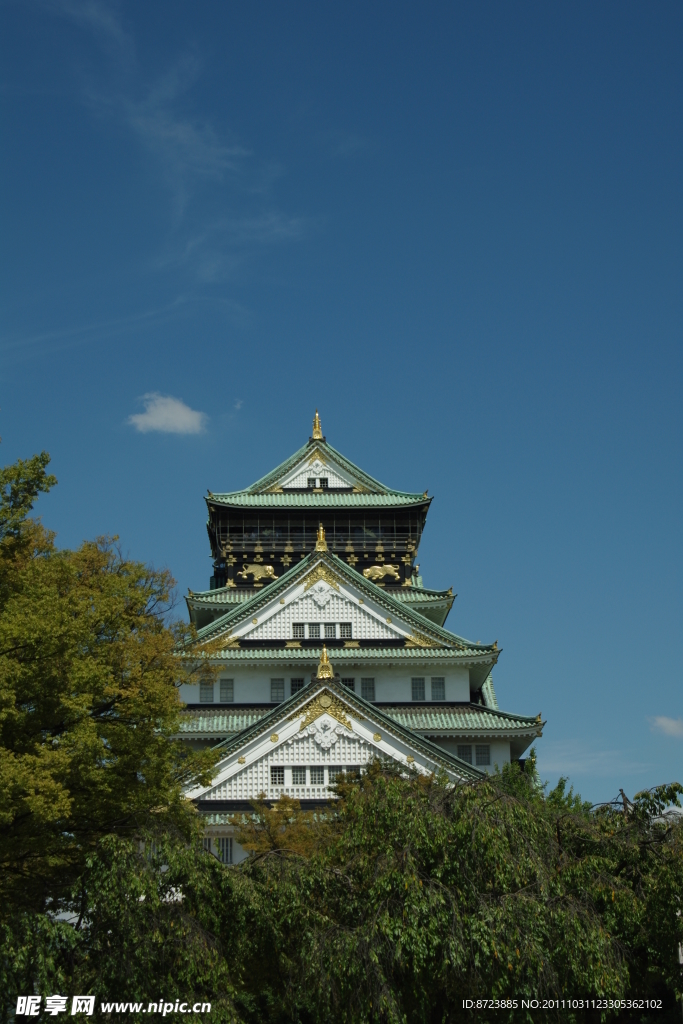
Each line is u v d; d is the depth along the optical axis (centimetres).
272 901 3622
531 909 3397
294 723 6700
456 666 7731
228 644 7719
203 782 4497
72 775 3822
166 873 3450
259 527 9244
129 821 3975
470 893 3447
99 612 4103
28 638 3684
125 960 3228
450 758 6556
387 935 3331
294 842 5194
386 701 7631
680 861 3622
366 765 6094
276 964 3719
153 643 4256
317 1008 3469
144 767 4094
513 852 3581
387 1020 3331
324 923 3541
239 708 7512
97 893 3306
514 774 4891
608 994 3509
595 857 3731
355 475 9681
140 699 4050
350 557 9181
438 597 8769
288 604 7888
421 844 3553
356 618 7875
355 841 3762
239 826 5653
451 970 3403
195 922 3378
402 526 9319
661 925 3578
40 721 3875
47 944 3256
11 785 3384
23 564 4231
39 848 3728
